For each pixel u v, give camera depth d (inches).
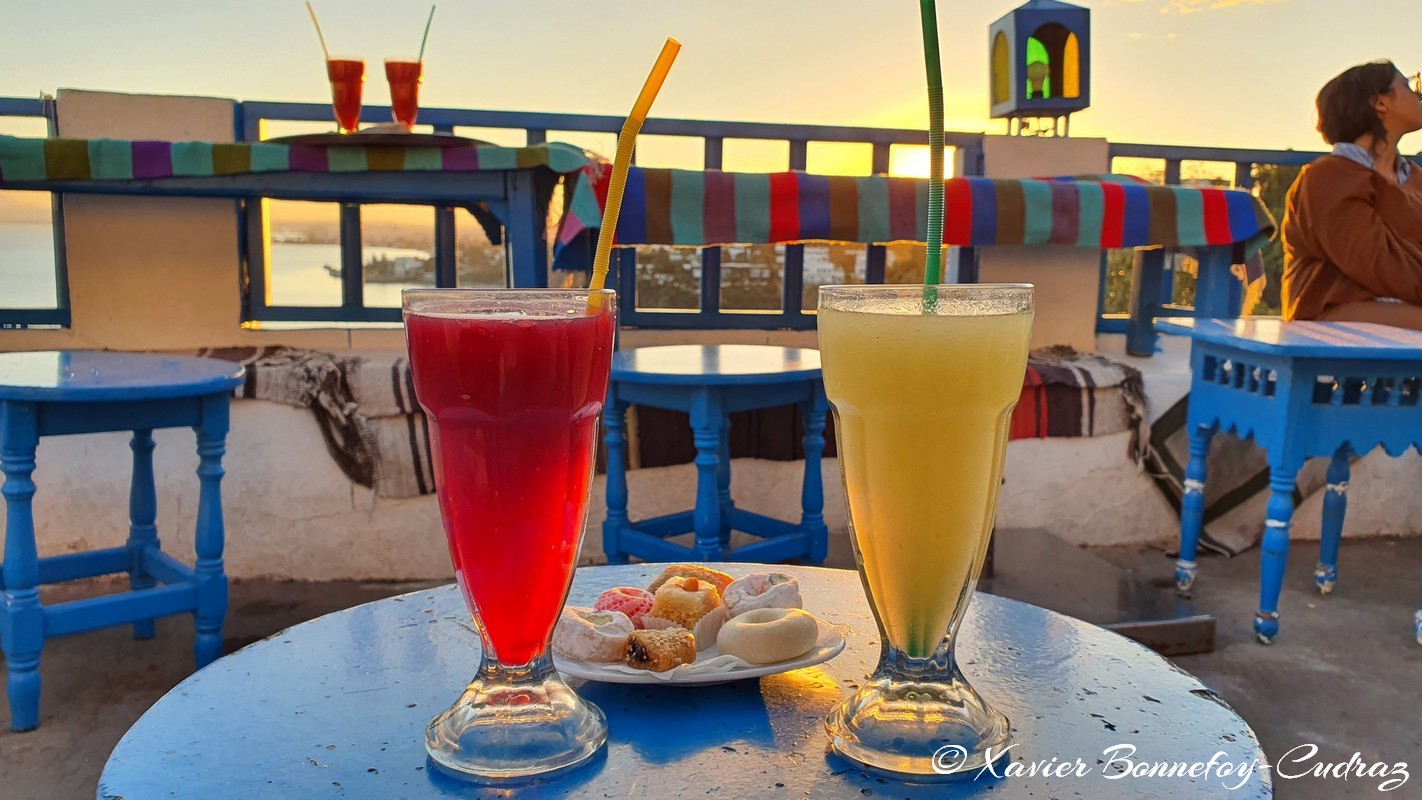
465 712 26.9
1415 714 86.3
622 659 31.4
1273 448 97.8
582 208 96.9
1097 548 133.5
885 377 24.9
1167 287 171.3
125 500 111.7
